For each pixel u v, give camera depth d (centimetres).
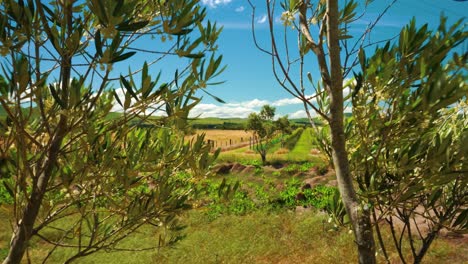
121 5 184
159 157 300
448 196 356
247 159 3612
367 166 319
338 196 388
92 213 290
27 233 254
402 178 296
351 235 1015
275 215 1352
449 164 268
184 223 1253
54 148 245
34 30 210
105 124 256
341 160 294
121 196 303
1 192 1246
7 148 223
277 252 980
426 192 334
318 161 3002
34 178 241
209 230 1205
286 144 4194
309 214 1338
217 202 322
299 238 1068
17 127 214
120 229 294
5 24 198
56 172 273
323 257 916
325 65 297
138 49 214
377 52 281
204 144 305
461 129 317
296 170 2439
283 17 331
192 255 970
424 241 355
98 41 202
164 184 296
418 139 299
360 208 286
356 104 289
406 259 845
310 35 306
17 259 258
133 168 279
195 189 314
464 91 237
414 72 265
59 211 274
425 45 265
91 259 922
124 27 198
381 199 315
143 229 1138
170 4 225
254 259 942
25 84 202
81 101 220
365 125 292
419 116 261
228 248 1010
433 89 240
